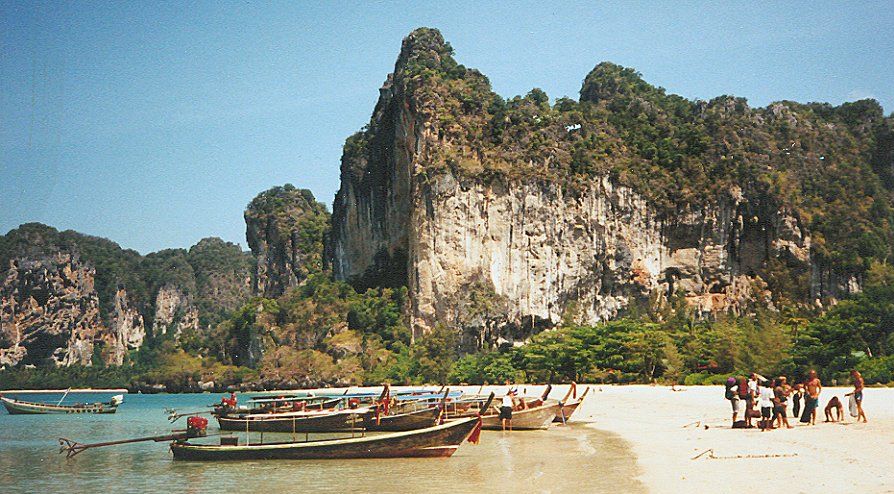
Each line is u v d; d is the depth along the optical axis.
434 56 185.38
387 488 32.78
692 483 28.22
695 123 188.62
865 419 41.31
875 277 129.62
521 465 37.47
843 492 24.94
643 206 172.00
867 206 174.75
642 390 91.31
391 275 182.12
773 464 30.66
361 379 148.38
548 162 166.88
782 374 86.62
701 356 108.12
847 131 196.50
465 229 158.38
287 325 176.12
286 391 147.75
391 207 183.00
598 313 164.62
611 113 192.62
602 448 41.38
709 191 172.25
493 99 174.25
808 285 166.62
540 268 160.75
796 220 169.38
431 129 165.88
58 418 86.12
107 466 43.31
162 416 88.44
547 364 118.50
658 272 171.62
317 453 41.72
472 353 152.75
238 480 36.44
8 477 40.22
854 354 84.81
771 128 189.62
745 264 171.75
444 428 40.66
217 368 174.62
